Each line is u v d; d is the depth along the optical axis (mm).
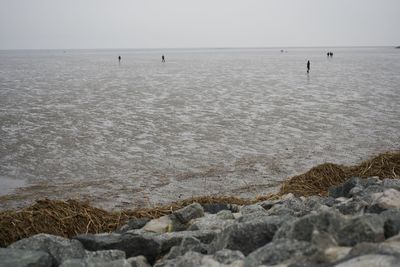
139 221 8484
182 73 63500
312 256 4867
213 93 35406
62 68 81875
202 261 5535
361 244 4773
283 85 42969
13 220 7945
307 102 30000
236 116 24234
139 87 40938
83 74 62125
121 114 24812
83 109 26672
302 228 5508
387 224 5414
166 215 8781
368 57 138875
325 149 17438
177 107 27422
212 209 9273
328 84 44000
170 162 15602
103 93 35719
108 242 6867
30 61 127062
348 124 22266
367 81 47312
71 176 14109
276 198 10828
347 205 7336
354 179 9914
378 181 10211
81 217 8633
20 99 31875
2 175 14172
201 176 14148
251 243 6047
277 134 19938
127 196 12375
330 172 12664
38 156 16219
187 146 17750
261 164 15430
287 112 25703
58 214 8445
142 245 6797
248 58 143750
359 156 16469
